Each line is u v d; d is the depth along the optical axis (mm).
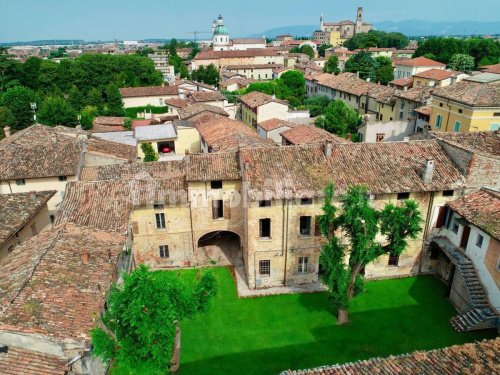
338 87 106438
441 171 36938
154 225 39844
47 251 28516
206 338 31734
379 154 38406
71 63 138750
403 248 31562
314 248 36875
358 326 32719
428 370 18688
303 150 38219
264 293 37000
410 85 101375
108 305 27219
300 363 29188
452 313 34031
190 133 79312
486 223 31531
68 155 50750
